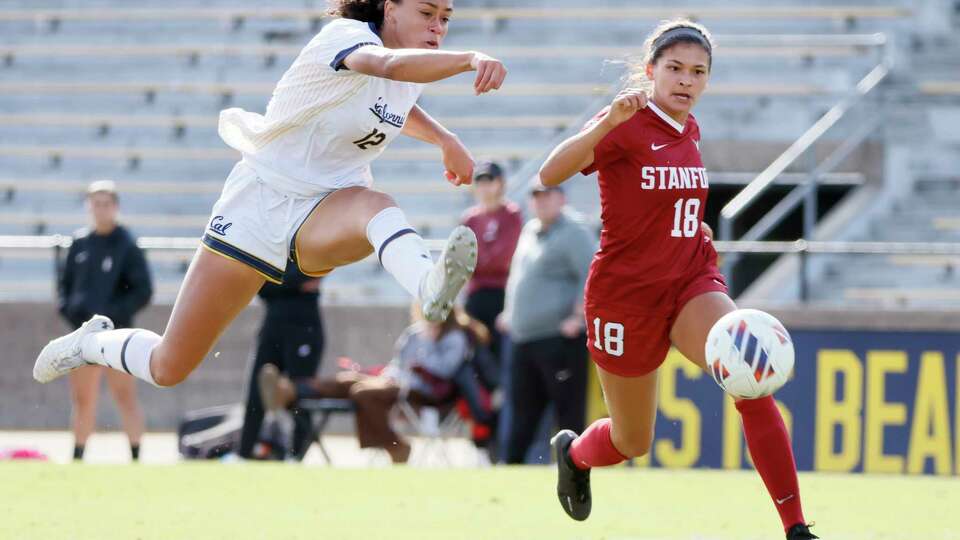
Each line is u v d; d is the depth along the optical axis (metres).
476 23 67.31
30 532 19.78
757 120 62.56
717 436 36.84
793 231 68.75
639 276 17.59
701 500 24.67
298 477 27.25
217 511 22.45
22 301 53.00
